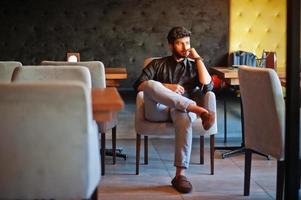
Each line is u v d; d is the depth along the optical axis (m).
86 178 1.82
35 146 1.79
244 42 5.80
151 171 3.85
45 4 5.62
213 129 3.62
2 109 1.75
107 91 2.50
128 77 5.75
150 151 4.56
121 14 5.68
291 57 2.50
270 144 2.83
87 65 3.67
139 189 3.35
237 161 4.15
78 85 1.74
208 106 3.55
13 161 1.80
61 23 5.66
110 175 3.72
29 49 5.67
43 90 1.73
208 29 5.75
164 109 3.53
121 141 5.08
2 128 1.77
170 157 4.32
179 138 3.33
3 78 3.73
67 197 1.84
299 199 2.72
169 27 5.71
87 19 5.67
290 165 2.61
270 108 2.77
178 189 3.29
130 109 5.42
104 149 3.73
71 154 1.80
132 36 5.71
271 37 5.82
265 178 3.62
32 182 1.82
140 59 5.75
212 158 3.72
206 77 3.70
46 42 5.68
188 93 3.73
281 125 2.72
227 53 5.80
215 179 3.60
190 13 5.71
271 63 4.31
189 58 3.80
